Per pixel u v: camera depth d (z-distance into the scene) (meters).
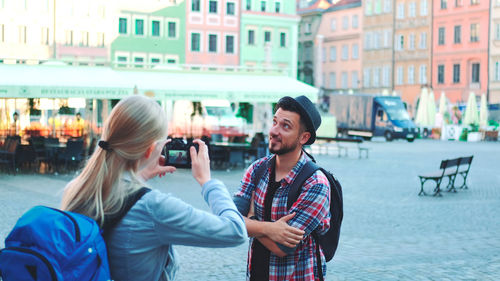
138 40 44.44
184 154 2.29
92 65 21.00
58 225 1.86
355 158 27.03
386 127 45.53
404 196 14.35
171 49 46.22
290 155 2.79
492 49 58.78
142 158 2.15
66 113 25.25
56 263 1.80
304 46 76.62
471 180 18.08
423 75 64.81
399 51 67.00
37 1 41.62
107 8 43.16
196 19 48.22
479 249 8.45
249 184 2.89
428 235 9.46
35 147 19.58
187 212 2.06
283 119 2.75
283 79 23.52
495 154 30.12
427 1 64.19
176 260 2.24
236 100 20.78
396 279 6.75
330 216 2.83
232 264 7.42
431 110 48.72
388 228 10.03
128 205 2.04
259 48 55.50
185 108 29.55
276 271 2.74
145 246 2.05
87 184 2.06
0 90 16.88
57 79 17.98
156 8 45.28
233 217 2.16
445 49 62.62
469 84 60.53
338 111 50.50
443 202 13.37
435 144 40.41
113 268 2.05
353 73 72.31
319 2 76.69
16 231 1.86
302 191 2.73
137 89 19.14
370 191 15.24
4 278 1.80
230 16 50.53
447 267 7.36
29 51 41.56
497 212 11.97
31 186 14.91
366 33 70.50
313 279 2.76
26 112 25.47
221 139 25.12
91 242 1.88
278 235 2.61
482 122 46.75
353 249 8.34
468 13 60.56
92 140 22.52
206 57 48.75
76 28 42.50
